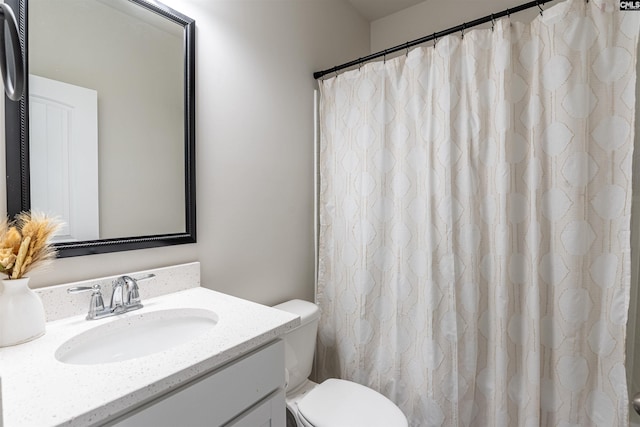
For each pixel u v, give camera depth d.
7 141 0.84
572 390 1.17
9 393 0.58
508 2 1.80
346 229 1.72
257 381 0.85
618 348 1.11
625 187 1.08
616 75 1.08
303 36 1.78
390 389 1.56
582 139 1.13
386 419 1.21
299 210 1.78
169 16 1.18
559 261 1.19
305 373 1.55
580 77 1.13
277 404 0.91
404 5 2.14
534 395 1.23
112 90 1.04
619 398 1.10
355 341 1.66
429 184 1.41
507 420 1.29
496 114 1.29
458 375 1.37
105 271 1.04
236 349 0.77
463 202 1.36
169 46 1.19
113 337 0.92
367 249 1.60
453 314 1.38
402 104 1.52
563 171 1.17
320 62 1.90
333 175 1.78
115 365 0.68
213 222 1.35
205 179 1.32
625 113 1.08
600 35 1.10
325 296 1.80
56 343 0.78
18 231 0.85
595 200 1.13
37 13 0.89
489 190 1.33
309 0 1.82
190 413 0.70
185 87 1.24
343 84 1.71
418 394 1.47
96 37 1.00
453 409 1.37
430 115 1.42
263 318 0.94
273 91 1.61
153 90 1.14
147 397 0.61
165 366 0.68
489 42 1.31
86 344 0.86
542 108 1.21
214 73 1.34
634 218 1.21
